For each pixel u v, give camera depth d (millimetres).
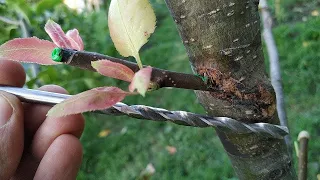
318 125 500
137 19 103
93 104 99
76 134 190
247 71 118
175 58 717
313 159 450
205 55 116
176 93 625
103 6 786
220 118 120
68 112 98
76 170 187
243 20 113
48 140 186
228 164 481
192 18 113
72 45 120
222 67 116
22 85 194
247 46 115
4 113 173
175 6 114
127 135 580
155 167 514
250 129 119
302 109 539
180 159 515
